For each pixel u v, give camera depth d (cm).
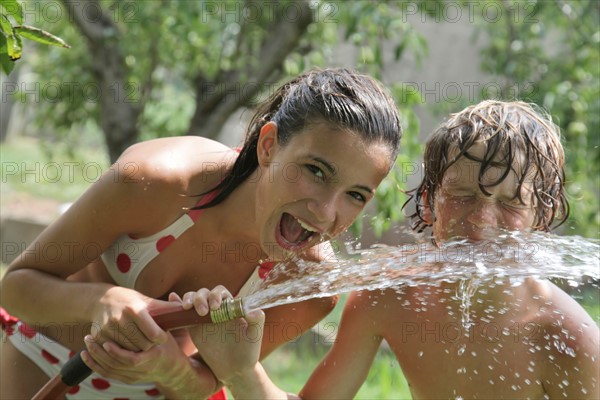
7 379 488
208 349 426
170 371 425
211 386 448
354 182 406
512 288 456
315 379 479
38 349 481
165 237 455
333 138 402
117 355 410
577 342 452
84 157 1588
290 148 410
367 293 479
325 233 415
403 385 801
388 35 834
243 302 408
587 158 908
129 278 465
